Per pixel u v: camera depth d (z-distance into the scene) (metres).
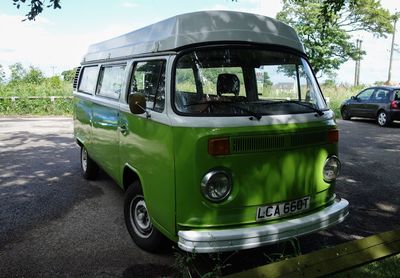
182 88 3.61
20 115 18.77
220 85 3.83
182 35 3.66
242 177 3.39
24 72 25.25
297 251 3.82
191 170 3.31
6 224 5.09
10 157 9.19
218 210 3.36
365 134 13.57
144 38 4.40
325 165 3.93
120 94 4.85
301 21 25.70
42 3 5.43
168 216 3.54
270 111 3.73
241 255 4.21
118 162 4.93
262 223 3.54
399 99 15.80
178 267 3.80
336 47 26.31
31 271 3.90
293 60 4.24
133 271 3.92
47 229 4.94
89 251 4.34
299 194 3.73
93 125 6.12
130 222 4.47
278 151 3.52
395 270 3.55
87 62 7.04
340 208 3.93
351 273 3.47
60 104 19.62
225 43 3.83
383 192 6.58
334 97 23.64
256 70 4.00
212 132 3.28
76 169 8.07
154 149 3.73
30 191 6.51
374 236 3.10
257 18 4.02
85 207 5.76
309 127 3.71
